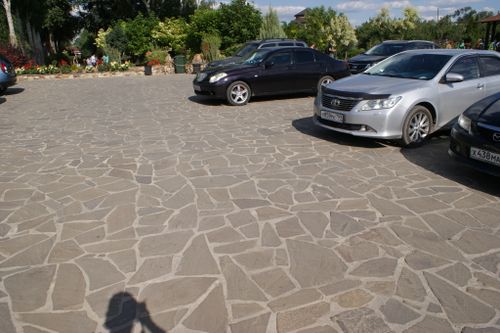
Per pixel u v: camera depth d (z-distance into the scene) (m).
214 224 4.04
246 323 2.71
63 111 10.88
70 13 42.88
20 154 6.62
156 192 4.87
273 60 11.57
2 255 3.58
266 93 11.59
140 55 33.00
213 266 3.35
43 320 2.77
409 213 4.24
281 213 4.26
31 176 5.53
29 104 12.27
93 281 3.18
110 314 2.82
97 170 5.71
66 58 42.88
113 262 3.43
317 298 2.94
